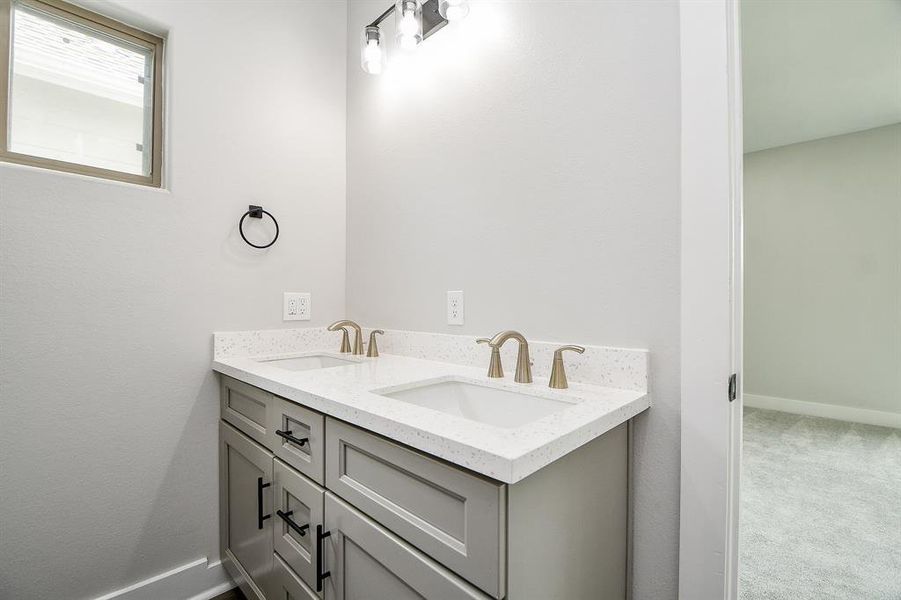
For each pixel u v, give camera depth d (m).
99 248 1.25
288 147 1.66
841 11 2.11
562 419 0.76
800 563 1.57
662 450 0.94
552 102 1.12
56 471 1.18
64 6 1.25
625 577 0.95
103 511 1.25
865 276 3.49
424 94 1.48
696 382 0.88
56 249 1.18
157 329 1.35
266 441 1.17
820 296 3.69
